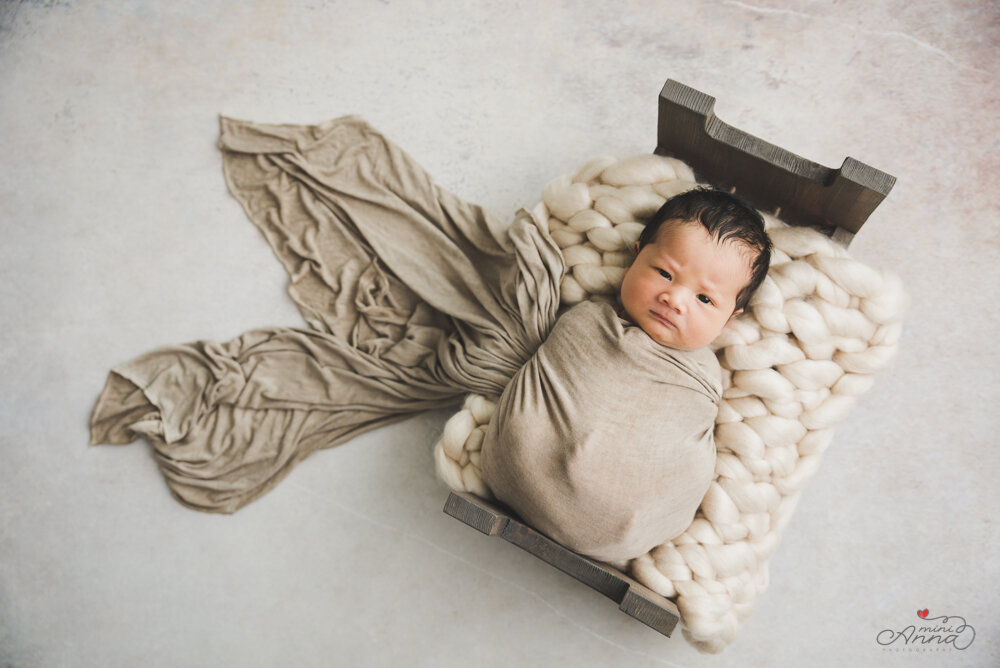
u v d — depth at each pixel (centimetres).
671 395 136
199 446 171
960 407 167
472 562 172
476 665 168
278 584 173
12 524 178
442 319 171
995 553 163
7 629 175
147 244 184
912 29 177
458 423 150
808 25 180
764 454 146
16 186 189
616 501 133
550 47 185
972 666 161
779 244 145
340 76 188
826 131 176
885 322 143
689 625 141
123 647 174
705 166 153
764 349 142
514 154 182
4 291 185
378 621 171
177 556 175
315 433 173
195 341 176
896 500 167
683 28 182
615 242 146
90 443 177
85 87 192
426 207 173
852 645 164
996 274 170
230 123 184
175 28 192
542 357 142
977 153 173
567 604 169
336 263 175
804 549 168
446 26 188
